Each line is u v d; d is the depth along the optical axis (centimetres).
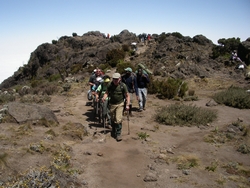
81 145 695
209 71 2211
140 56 3083
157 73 2202
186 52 2594
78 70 3400
